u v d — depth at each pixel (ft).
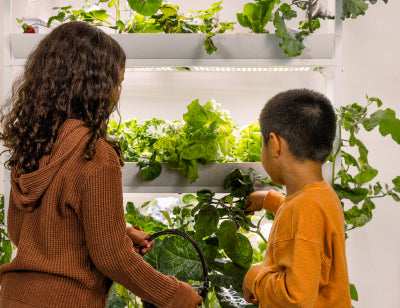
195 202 5.37
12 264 3.04
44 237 2.92
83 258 3.00
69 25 3.10
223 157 4.98
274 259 3.41
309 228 3.24
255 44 4.66
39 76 3.00
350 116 4.52
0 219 5.30
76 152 2.90
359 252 6.60
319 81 6.50
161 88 6.59
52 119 2.95
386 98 6.46
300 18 6.30
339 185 4.72
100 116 3.03
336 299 3.34
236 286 4.52
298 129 3.51
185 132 4.83
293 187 3.59
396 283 6.59
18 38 4.75
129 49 4.72
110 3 5.25
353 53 6.44
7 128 3.15
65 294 2.92
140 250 3.87
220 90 6.56
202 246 4.75
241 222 4.55
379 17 6.41
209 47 4.62
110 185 2.92
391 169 6.48
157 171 4.75
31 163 2.94
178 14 5.49
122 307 4.86
